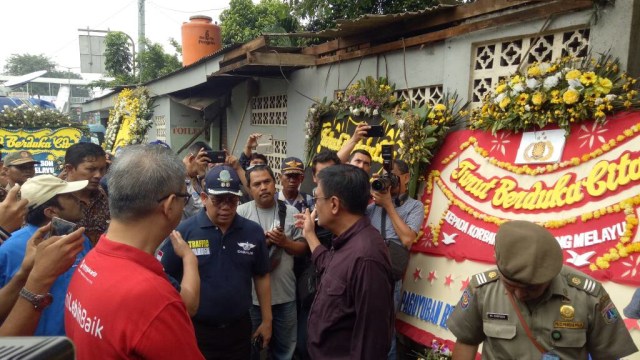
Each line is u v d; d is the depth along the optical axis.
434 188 3.50
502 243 1.63
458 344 1.95
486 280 1.85
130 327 1.27
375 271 2.03
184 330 1.37
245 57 5.48
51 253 1.48
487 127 3.24
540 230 1.63
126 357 1.28
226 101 8.09
